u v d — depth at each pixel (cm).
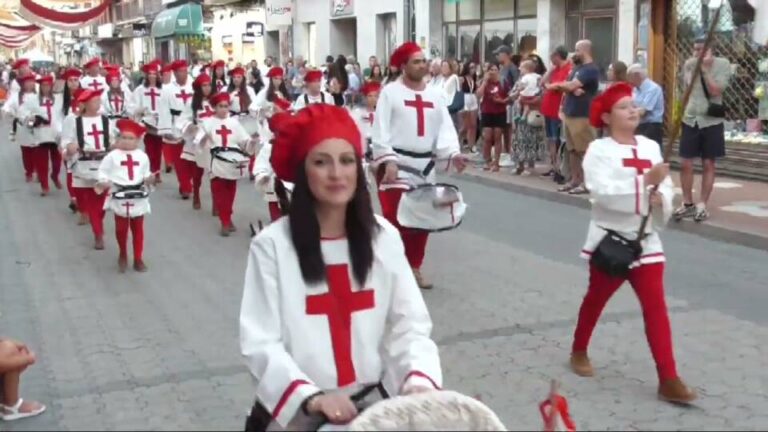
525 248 1059
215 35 4116
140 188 984
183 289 905
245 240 1143
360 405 335
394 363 345
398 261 345
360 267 335
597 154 592
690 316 776
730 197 1306
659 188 575
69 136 1120
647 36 1720
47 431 559
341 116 339
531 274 930
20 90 1598
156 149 1661
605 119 600
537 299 834
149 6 5062
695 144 1138
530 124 1567
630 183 577
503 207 1349
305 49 3344
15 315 822
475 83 1852
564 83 1338
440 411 302
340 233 341
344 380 334
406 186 839
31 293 903
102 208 1109
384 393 345
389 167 830
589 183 590
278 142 340
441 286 888
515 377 636
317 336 331
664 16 1702
